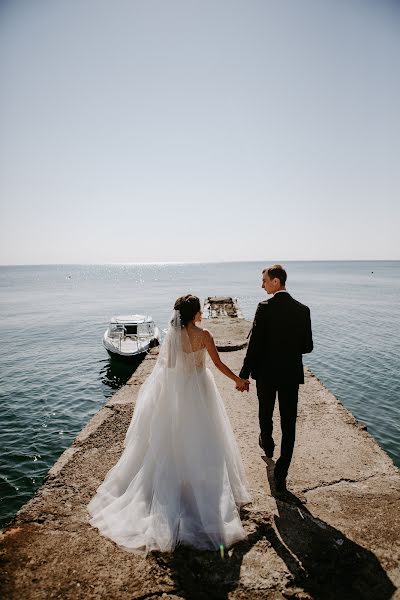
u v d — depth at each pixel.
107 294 70.19
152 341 19.38
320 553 2.14
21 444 10.61
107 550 2.16
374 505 2.58
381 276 134.25
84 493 2.71
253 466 3.11
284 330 2.78
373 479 2.90
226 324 10.60
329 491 2.75
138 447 2.78
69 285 103.69
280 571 2.02
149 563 2.07
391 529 2.34
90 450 3.33
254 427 3.87
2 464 9.45
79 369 18.98
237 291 70.06
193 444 2.53
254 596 1.86
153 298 59.72
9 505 7.71
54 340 26.52
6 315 40.75
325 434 3.66
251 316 35.19
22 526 2.37
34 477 8.82
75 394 15.22
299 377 2.80
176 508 2.37
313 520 2.43
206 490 2.43
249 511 2.52
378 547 2.19
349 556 2.12
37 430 11.63
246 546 2.20
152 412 2.78
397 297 55.12
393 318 33.19
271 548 2.18
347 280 107.94
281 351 2.79
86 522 2.41
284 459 2.73
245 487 2.71
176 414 2.61
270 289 2.98
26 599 1.82
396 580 1.96
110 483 2.71
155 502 2.39
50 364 19.97
